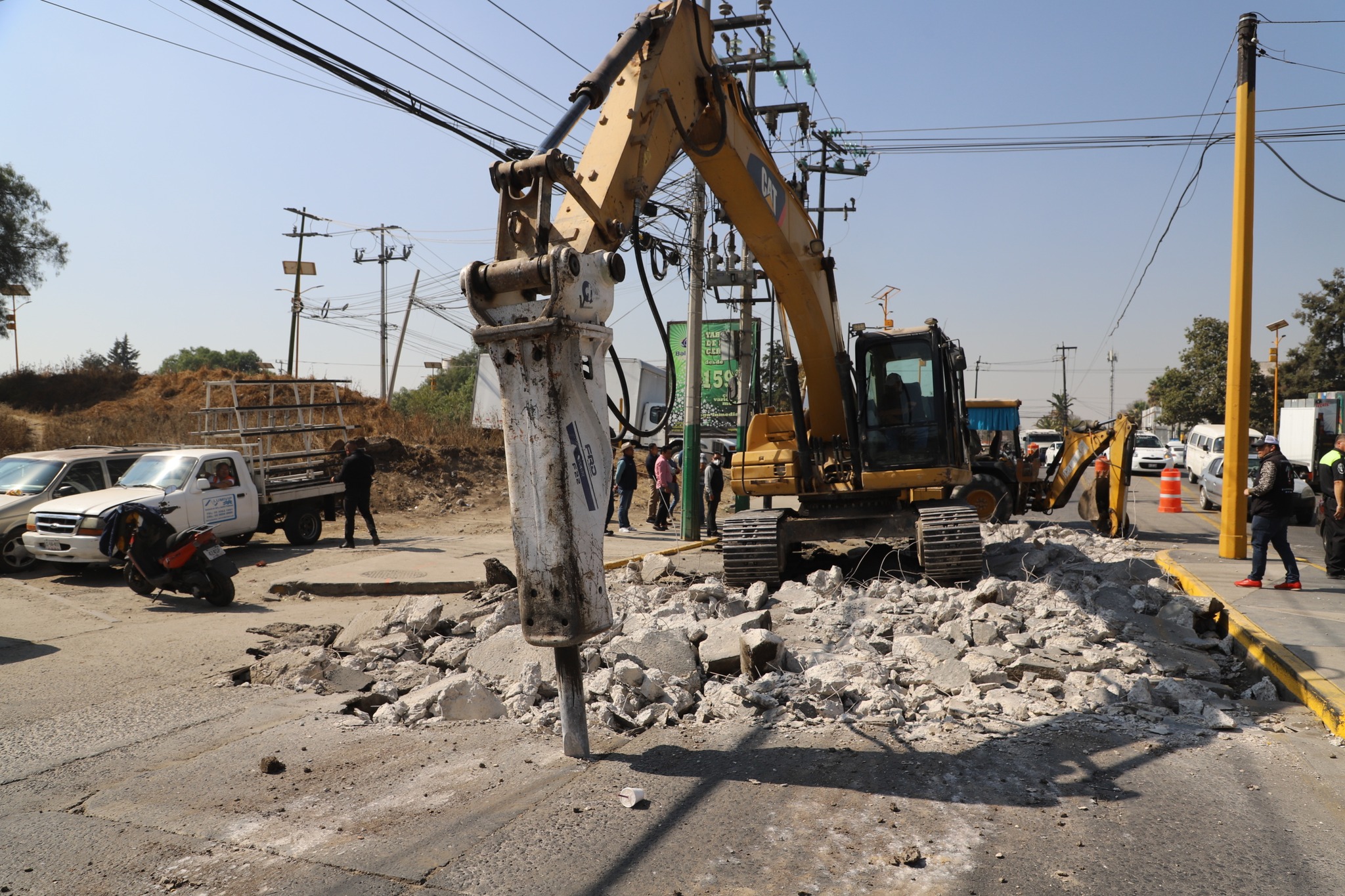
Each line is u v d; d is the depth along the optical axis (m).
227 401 28.03
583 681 6.38
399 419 28.22
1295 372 59.16
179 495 13.54
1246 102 12.30
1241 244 12.29
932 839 3.96
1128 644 7.30
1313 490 17.80
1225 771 4.77
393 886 3.59
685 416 17.30
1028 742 5.26
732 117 8.22
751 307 19.02
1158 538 16.72
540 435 4.79
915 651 7.05
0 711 6.29
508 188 5.13
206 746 5.47
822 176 28.89
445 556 14.49
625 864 3.75
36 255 42.12
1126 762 4.91
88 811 4.45
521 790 4.63
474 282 4.95
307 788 4.72
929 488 10.84
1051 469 19.44
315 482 16.98
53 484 13.74
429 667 7.27
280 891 3.56
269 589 11.78
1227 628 8.15
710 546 16.44
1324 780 4.63
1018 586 9.09
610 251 5.79
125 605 10.79
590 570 4.88
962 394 11.88
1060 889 3.49
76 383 35.25
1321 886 3.49
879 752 5.12
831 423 11.48
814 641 7.60
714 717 5.93
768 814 4.26
